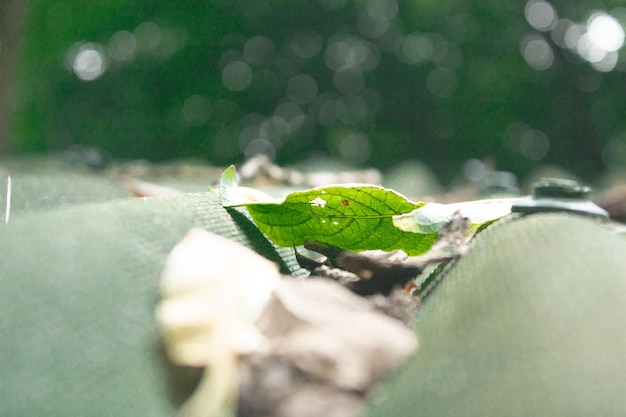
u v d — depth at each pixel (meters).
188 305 0.27
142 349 0.27
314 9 3.84
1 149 1.77
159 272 0.29
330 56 3.88
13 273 0.28
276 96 3.87
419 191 0.94
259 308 0.26
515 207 0.37
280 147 3.81
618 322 0.27
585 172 3.40
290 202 0.34
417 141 3.73
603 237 0.31
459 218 0.34
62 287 0.28
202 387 0.26
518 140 3.57
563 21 3.51
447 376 0.26
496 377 0.26
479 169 1.12
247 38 3.81
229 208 0.36
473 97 3.61
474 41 3.62
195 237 0.28
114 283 0.28
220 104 3.78
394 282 0.32
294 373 0.25
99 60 3.74
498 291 0.29
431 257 0.33
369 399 0.26
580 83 3.54
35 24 3.45
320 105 3.90
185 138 3.70
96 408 0.26
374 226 0.35
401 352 0.26
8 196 0.41
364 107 3.84
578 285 0.29
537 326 0.27
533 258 0.30
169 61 3.73
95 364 0.27
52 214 0.30
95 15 3.65
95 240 0.29
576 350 0.27
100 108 3.74
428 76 3.71
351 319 0.26
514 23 3.59
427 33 3.73
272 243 0.36
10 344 0.27
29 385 0.26
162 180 0.67
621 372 0.26
